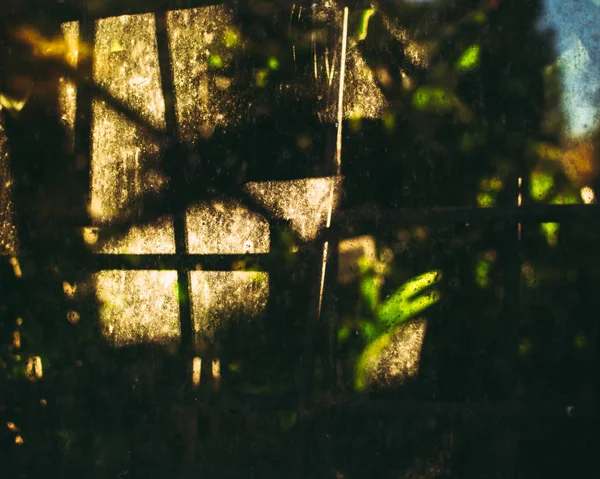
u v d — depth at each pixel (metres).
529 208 2.33
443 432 2.46
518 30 2.33
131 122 2.86
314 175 2.60
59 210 2.98
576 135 2.28
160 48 2.80
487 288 2.40
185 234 2.79
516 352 2.37
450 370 2.45
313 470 2.62
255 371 2.70
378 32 2.50
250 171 2.69
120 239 2.89
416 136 2.46
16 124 3.04
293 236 2.64
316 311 2.62
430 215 2.45
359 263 2.55
